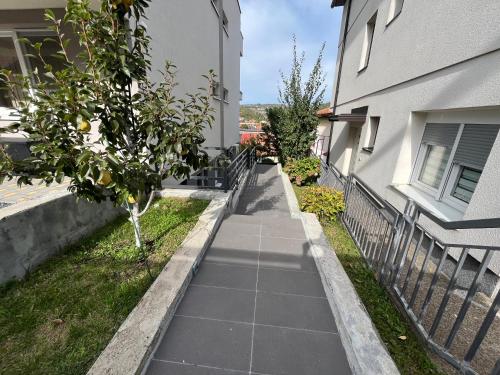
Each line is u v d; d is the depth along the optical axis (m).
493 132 2.73
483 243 2.50
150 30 3.88
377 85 5.55
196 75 6.30
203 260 2.78
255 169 11.16
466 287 2.61
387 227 2.60
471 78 2.81
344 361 1.67
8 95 4.37
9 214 2.03
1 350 1.53
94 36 1.80
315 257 2.86
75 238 2.73
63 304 1.90
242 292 2.28
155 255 2.61
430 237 1.94
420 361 1.69
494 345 1.92
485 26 2.62
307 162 8.31
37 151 1.62
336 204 4.30
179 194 4.41
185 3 5.37
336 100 9.66
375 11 5.94
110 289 2.08
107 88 1.87
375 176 5.22
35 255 2.27
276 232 3.56
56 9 3.89
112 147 1.87
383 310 2.19
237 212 5.57
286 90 9.33
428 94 3.63
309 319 2.01
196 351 1.68
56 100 1.61
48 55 4.30
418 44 3.93
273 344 1.76
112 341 1.56
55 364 1.46
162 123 2.12
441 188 3.51
